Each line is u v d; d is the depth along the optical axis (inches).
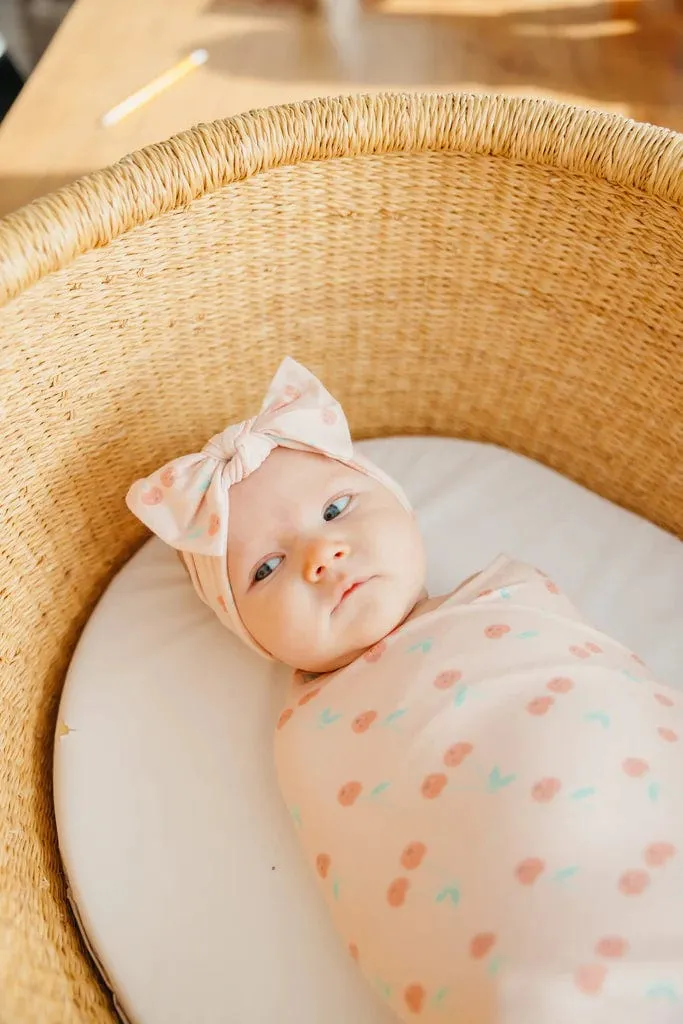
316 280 39.8
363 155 35.7
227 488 32.4
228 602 33.0
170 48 57.6
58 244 30.0
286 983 29.2
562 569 38.9
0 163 51.1
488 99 34.8
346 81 53.7
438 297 41.0
